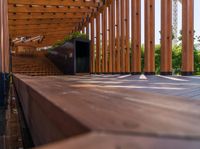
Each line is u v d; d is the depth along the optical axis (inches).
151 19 564.1
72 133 34.5
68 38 852.6
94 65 971.3
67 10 883.4
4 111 207.2
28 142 104.6
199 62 634.8
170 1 507.5
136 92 75.3
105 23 838.5
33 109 86.3
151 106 46.7
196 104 50.4
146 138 26.4
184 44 446.9
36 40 1504.7
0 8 253.0
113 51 771.4
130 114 37.8
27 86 113.0
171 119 34.9
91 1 849.5
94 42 948.0
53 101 51.0
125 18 689.0
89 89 85.8
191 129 29.7
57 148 23.6
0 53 227.8
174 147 24.7
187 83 255.8
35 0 758.5
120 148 24.0
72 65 780.6
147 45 567.5
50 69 876.6
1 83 222.5
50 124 50.9
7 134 134.3
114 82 265.6
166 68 512.4
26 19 945.5
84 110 40.5
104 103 49.6
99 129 28.9
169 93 157.4
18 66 866.1
